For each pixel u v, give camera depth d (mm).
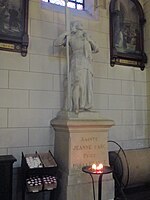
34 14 4191
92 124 3598
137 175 4066
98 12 4820
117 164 3965
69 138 3502
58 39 3904
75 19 4594
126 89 4941
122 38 4973
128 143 4824
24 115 3932
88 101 3846
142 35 5199
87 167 3059
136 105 5016
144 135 5027
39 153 3637
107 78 4758
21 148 3863
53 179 3316
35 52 4117
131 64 5027
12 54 3936
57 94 4211
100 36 4781
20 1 4078
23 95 3953
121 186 3879
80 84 3777
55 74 4230
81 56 3887
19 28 4004
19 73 3959
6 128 3793
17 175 3777
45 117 4082
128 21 5098
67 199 3340
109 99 4730
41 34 4203
